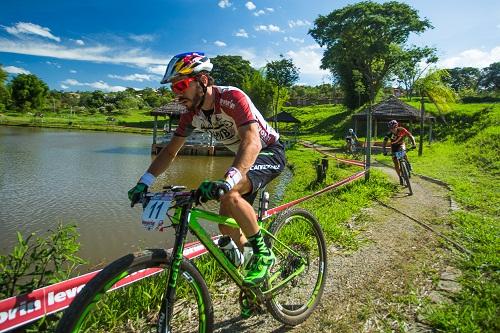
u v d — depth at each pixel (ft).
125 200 45.01
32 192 48.67
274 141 9.33
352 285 12.12
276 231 9.84
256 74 190.60
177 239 6.88
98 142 141.18
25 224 34.42
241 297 8.77
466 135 91.15
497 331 9.08
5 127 216.13
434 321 9.68
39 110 355.77
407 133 31.17
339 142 119.44
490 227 18.16
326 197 29.45
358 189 29.91
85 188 52.39
